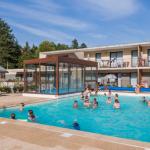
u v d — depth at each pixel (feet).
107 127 35.88
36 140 18.74
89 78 95.25
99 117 43.55
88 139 18.80
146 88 79.71
